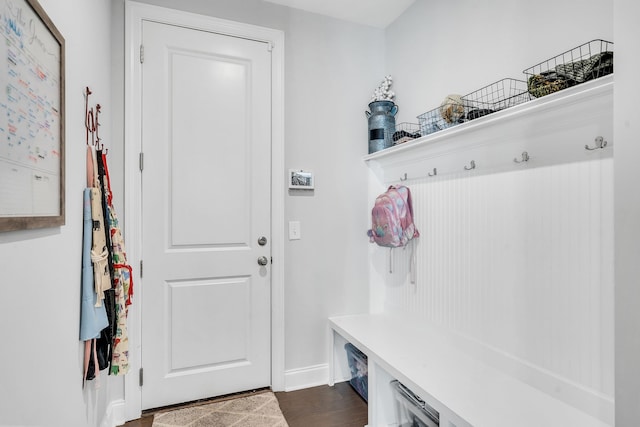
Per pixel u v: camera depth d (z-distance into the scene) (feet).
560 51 4.60
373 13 7.86
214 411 6.46
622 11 2.64
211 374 6.87
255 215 7.19
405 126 7.79
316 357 7.70
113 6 6.21
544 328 4.59
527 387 4.73
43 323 3.02
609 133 3.84
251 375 7.16
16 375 2.52
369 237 8.16
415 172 7.07
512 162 5.03
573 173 4.23
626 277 2.61
